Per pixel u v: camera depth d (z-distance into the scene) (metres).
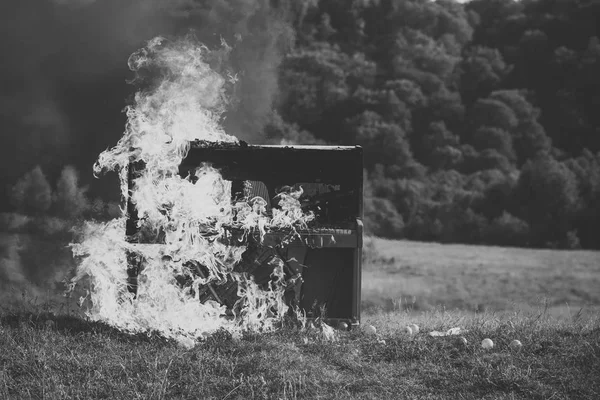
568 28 141.62
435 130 112.50
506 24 147.12
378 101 112.12
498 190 87.75
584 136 120.06
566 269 57.88
